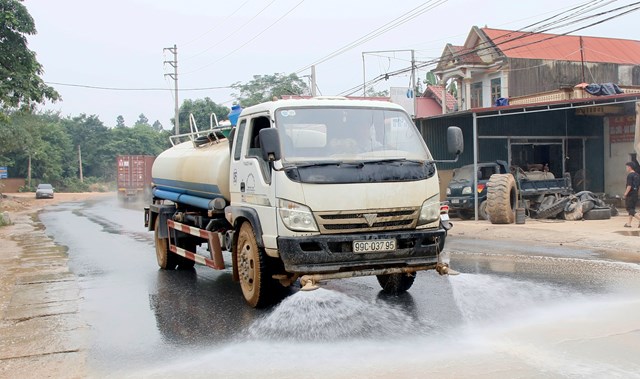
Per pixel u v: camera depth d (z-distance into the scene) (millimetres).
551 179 20172
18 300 8562
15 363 5703
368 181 6684
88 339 6492
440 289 8492
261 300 7438
